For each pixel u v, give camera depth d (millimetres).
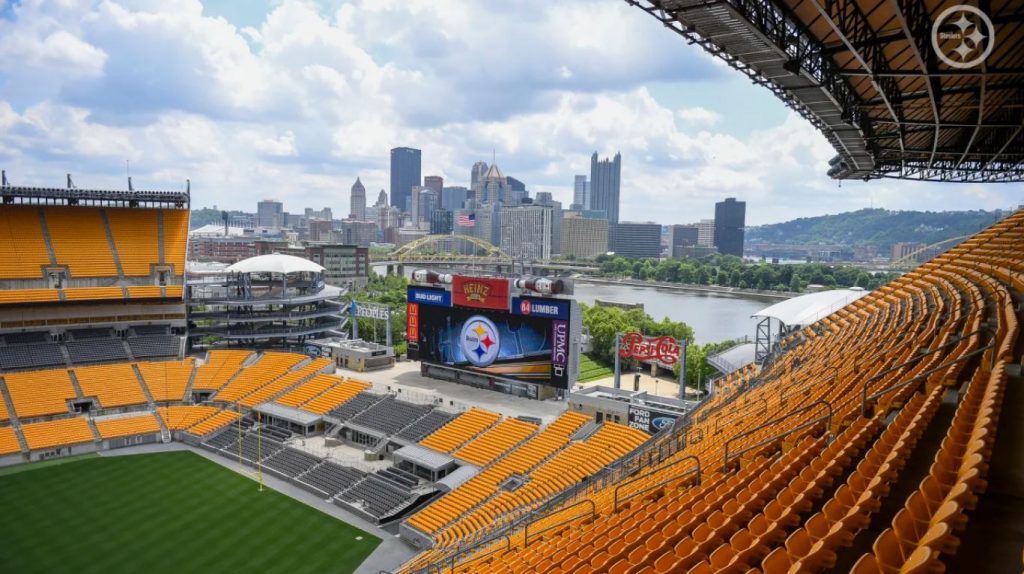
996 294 40250
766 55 40938
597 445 67250
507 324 83562
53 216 113000
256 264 116750
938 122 51281
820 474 20781
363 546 60500
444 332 90938
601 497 43969
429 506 65625
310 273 135500
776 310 96812
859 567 12742
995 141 67688
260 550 59312
